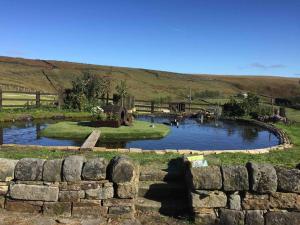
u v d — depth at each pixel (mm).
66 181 5969
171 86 75125
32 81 66375
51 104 27625
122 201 5941
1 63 78625
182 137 15969
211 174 5695
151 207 6172
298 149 11734
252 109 26828
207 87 77562
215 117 26109
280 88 80312
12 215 5914
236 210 5691
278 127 18953
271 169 5680
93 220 5801
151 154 9797
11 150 10102
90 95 28188
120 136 15125
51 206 5973
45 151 9969
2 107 24141
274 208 5676
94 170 5938
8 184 6098
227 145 14195
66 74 75438
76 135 15047
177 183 6863
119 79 75812
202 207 5727
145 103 46469
